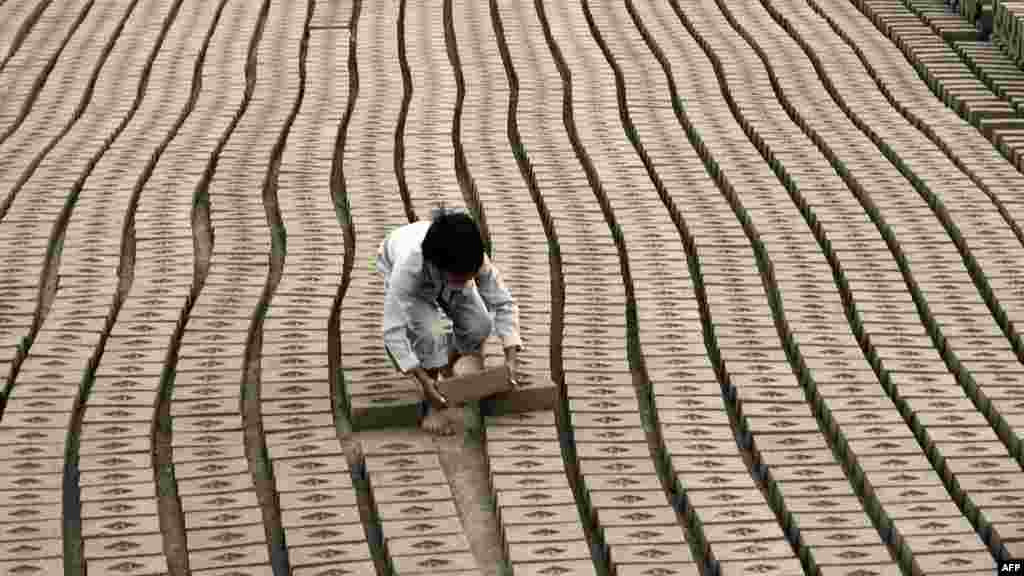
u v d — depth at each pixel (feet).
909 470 31.14
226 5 66.49
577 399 34.01
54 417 32.78
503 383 32.50
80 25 63.46
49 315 37.42
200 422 32.81
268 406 33.30
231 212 44.68
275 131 51.52
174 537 29.55
